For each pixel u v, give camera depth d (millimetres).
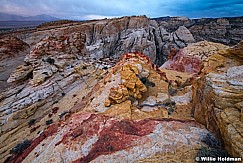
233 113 12039
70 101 27703
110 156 13000
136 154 12812
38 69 34125
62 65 36344
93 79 33875
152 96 23047
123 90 20641
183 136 14055
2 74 43469
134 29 98188
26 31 89812
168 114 19484
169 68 46344
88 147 14391
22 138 22000
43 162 14180
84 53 45000
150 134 14664
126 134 14930
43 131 20484
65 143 15352
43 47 37500
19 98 29250
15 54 54094
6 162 18172
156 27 114125
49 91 30672
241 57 20703
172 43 98812
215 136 13398
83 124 17297
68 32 83562
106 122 16938
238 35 115125
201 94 17734
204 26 130750
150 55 90750
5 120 25141
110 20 100500
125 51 88625
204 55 42469
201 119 16531
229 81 15062
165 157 12117
